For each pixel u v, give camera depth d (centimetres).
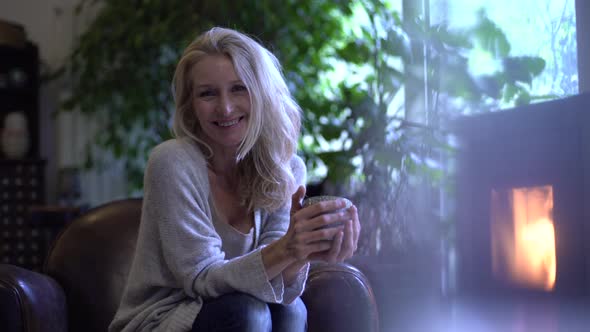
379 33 354
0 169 486
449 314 234
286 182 163
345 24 416
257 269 139
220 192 162
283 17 402
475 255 217
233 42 155
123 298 155
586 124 183
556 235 191
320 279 168
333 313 167
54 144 529
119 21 460
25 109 518
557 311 191
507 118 205
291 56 398
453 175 242
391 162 243
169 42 428
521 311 202
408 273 225
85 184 516
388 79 267
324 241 140
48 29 529
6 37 481
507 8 233
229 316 136
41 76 512
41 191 492
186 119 160
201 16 413
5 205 486
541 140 195
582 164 184
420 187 255
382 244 243
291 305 153
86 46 463
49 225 429
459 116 224
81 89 476
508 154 206
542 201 196
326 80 411
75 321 188
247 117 155
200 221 149
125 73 462
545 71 222
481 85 228
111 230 199
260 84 156
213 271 142
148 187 151
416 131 250
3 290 157
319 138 389
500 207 209
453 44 233
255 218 163
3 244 484
